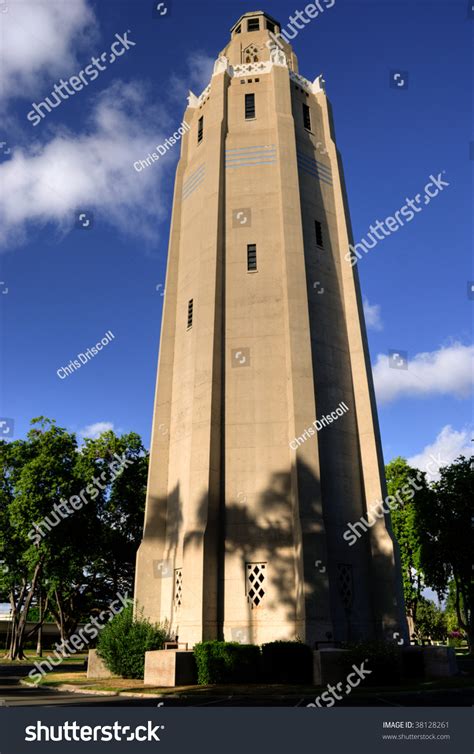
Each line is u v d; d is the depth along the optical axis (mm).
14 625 55906
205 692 20359
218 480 28984
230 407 30312
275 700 18688
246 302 32156
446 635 82000
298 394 29469
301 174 35812
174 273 37250
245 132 36375
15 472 48844
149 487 32500
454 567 49312
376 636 27703
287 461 29031
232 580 27234
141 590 30297
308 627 25078
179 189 39375
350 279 34812
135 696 20469
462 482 47438
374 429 31750
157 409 34000
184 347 34219
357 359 33031
